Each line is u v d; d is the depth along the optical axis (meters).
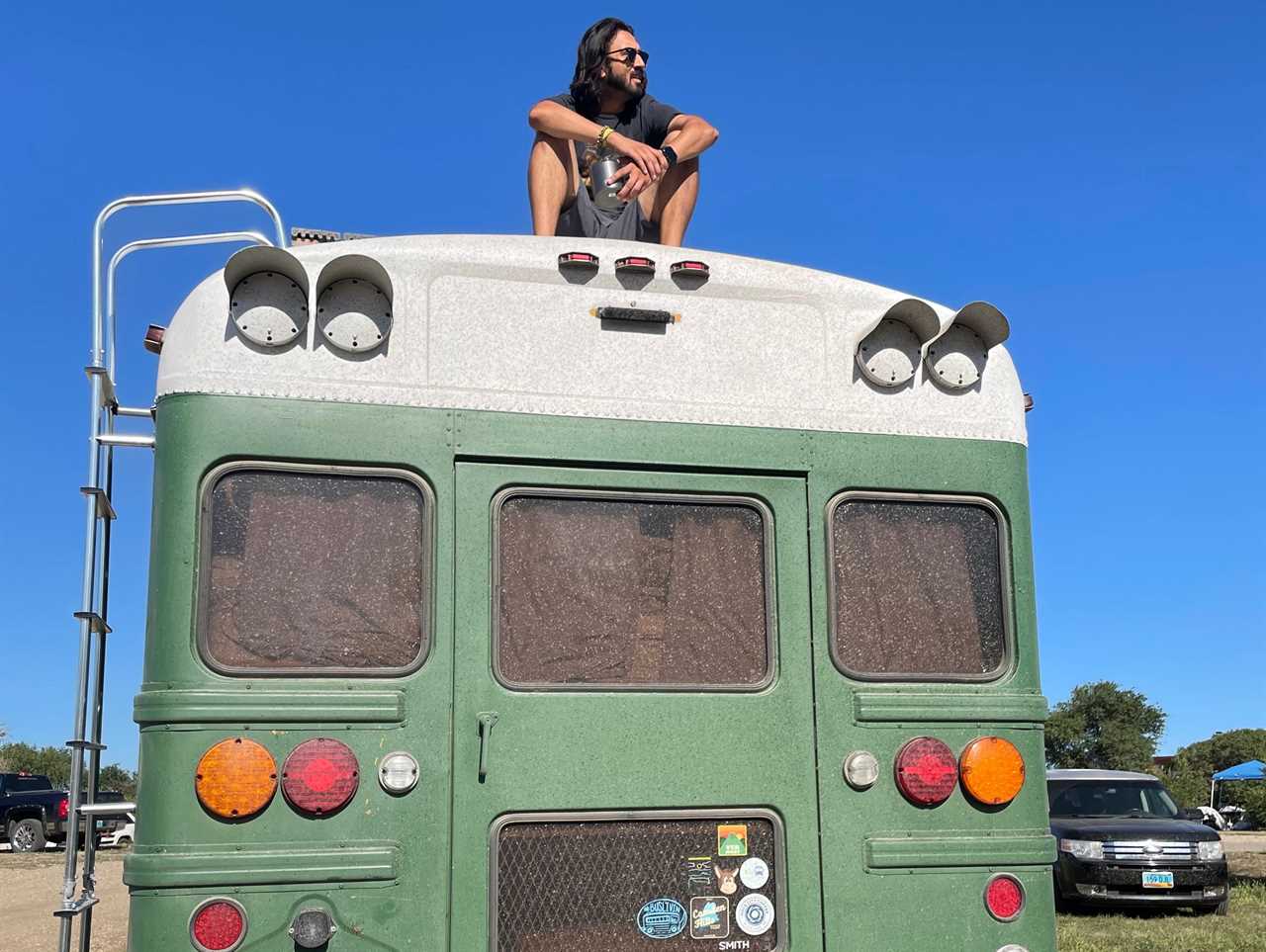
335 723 3.31
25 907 14.00
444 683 3.40
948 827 3.68
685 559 3.68
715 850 3.52
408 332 3.58
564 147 4.69
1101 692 57.03
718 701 3.59
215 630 3.32
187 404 3.41
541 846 3.40
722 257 3.87
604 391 3.69
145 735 3.27
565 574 3.58
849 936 3.55
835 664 3.71
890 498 3.88
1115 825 13.66
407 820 3.31
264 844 3.21
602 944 3.39
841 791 3.63
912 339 3.96
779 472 3.79
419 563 3.47
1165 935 11.52
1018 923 3.66
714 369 3.79
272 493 3.43
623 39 4.84
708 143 4.62
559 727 3.46
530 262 3.70
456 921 3.29
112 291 4.11
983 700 3.79
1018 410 4.05
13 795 24.12
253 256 3.43
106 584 4.11
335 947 3.20
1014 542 3.95
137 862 3.15
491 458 3.57
